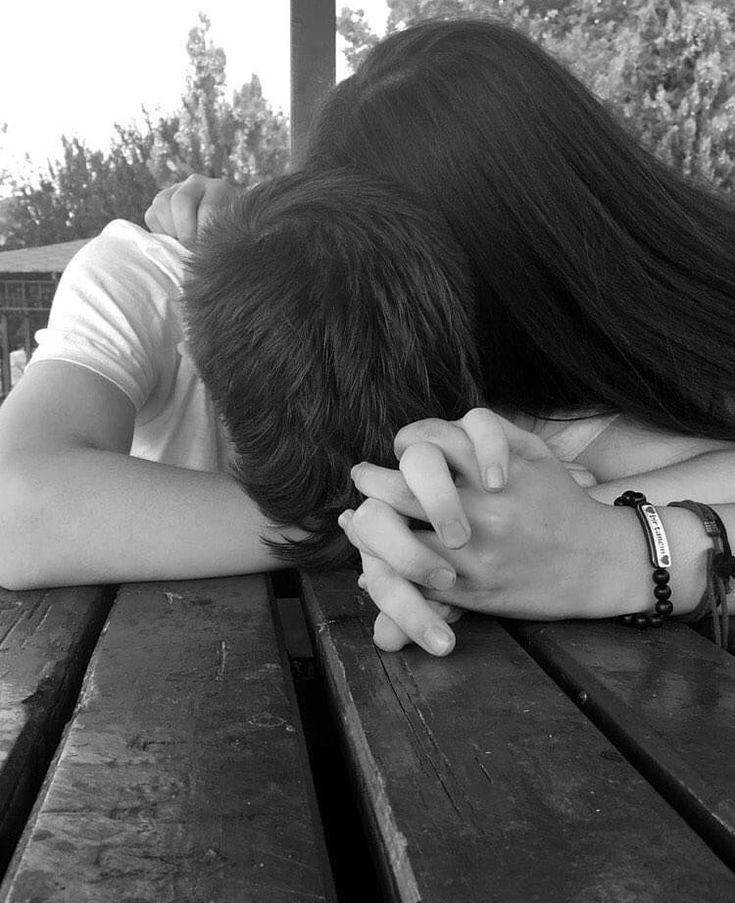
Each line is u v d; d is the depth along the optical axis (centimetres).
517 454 82
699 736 57
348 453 83
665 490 100
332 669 73
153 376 131
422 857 42
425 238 85
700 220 119
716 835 47
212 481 102
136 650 75
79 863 42
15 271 590
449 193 105
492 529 77
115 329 122
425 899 39
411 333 81
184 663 72
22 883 40
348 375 80
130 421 121
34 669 72
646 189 114
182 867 42
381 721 60
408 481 71
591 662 72
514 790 50
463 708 62
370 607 87
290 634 116
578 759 54
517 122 107
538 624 83
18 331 594
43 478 98
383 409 81
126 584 98
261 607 89
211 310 85
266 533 98
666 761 53
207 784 50
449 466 77
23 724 60
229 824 46
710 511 85
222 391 86
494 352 106
